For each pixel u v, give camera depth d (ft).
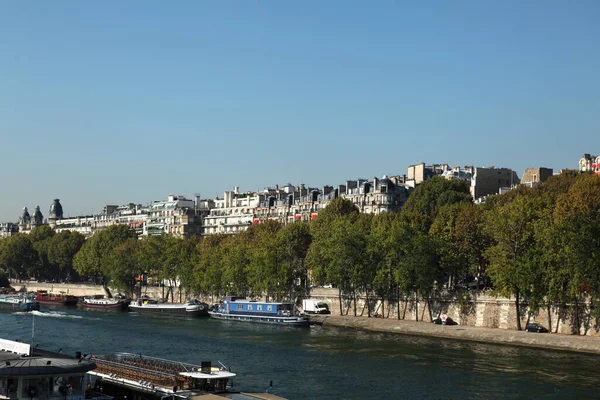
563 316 513.86
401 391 349.20
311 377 382.01
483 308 569.23
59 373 256.11
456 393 344.08
